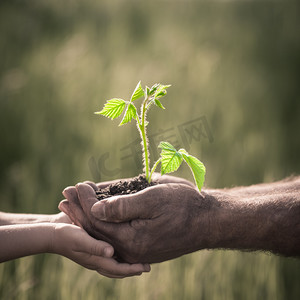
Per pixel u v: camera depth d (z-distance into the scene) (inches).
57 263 59.2
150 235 50.4
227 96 107.0
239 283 59.4
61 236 49.9
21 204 66.8
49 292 58.4
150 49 125.5
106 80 101.1
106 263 50.4
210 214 50.6
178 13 159.6
